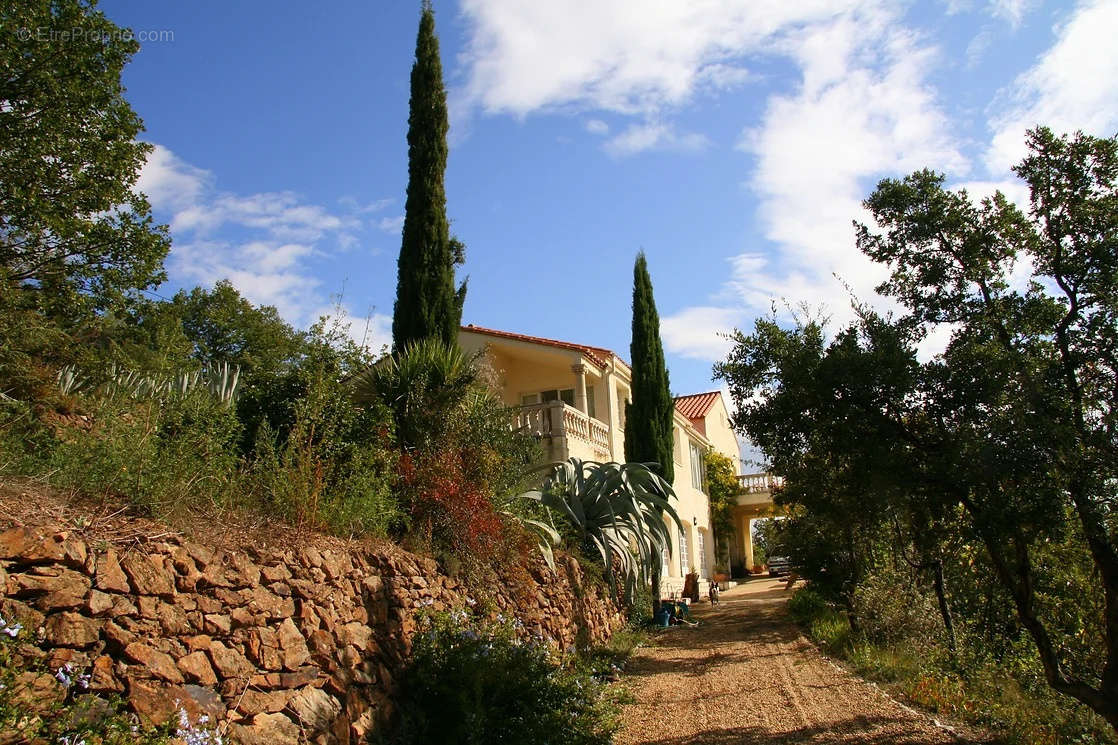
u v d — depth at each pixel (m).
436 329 13.80
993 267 8.83
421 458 9.92
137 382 8.88
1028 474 7.46
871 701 10.12
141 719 4.38
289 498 7.09
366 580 7.30
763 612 20.94
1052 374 7.97
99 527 5.00
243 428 9.05
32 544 4.35
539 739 7.07
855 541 15.15
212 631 5.26
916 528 9.44
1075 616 11.94
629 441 21.58
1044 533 7.83
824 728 8.95
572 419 18.67
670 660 13.95
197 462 6.54
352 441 9.03
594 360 22.08
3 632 3.91
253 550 6.12
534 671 7.95
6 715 3.65
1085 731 9.23
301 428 8.15
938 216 8.83
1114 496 7.48
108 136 11.99
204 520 6.11
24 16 10.87
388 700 6.79
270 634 5.72
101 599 4.56
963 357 8.20
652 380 21.83
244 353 25.67
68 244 11.84
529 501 13.23
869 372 8.28
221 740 4.76
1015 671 11.49
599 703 10.06
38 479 5.15
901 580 14.46
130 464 5.54
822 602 18.00
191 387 9.05
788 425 9.39
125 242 12.32
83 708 4.09
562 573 13.08
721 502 36.62
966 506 8.27
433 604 8.20
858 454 8.61
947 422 8.34
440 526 9.64
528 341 21.75
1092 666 11.30
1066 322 8.28
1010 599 12.48
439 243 14.29
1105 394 7.96
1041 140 8.36
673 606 19.47
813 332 9.30
